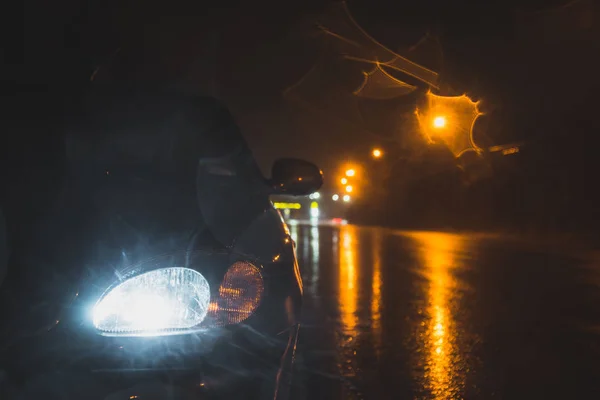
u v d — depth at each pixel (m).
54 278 3.32
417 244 26.11
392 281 13.85
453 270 16.11
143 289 3.27
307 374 6.49
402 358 7.20
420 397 5.89
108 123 3.98
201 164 4.46
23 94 3.93
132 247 3.47
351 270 16.09
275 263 3.91
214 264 3.46
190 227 3.72
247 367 3.45
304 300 11.15
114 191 3.76
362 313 9.88
